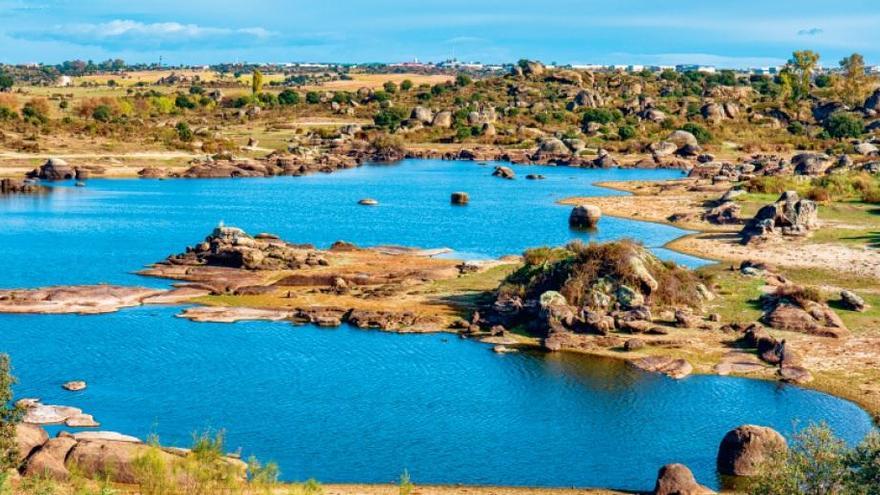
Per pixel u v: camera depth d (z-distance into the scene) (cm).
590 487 3431
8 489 2694
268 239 7906
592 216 9412
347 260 7538
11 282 6669
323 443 3800
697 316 5669
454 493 3319
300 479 3444
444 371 4788
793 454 2831
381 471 3541
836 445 2828
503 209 10844
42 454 3103
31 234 8806
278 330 5528
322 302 6178
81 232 8962
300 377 4653
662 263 6078
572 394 4447
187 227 9356
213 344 5200
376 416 4125
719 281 6519
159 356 4947
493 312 5697
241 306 6050
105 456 3152
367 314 5722
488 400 4359
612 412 4200
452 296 6334
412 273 6969
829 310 5534
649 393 4453
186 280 6850
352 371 4769
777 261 7269
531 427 4019
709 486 3409
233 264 7194
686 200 11131
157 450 3028
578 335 5319
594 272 5734
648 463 3650
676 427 4025
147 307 6012
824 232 8269
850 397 4369
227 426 3959
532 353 5116
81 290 6241
